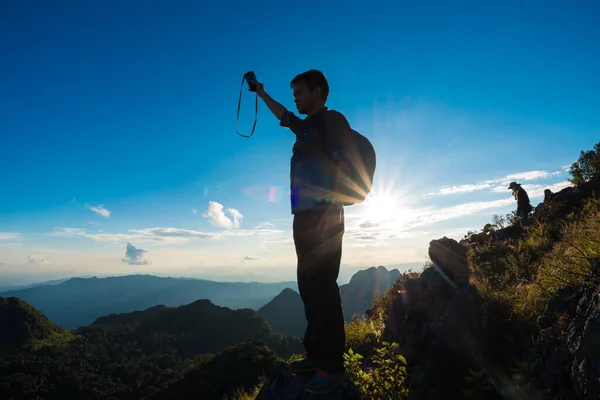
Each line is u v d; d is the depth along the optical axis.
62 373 135.50
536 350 2.79
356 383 3.30
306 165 2.13
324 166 2.07
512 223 11.85
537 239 7.34
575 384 2.06
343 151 1.95
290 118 2.32
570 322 2.51
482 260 8.55
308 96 2.25
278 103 2.47
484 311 3.54
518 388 2.60
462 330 3.41
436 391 3.11
